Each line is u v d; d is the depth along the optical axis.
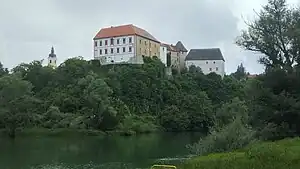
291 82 45.34
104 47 169.12
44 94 133.75
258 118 45.91
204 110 131.25
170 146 75.88
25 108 97.38
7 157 59.16
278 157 22.44
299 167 20.62
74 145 77.44
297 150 24.44
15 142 81.44
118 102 126.81
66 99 120.94
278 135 42.31
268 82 46.41
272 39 51.72
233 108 66.44
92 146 76.00
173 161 54.22
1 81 97.25
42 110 116.69
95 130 104.88
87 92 114.38
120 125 111.31
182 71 186.12
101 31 173.12
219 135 38.28
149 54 172.88
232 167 21.98
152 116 134.75
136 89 143.38
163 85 150.25
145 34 172.50
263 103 46.16
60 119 108.44
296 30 48.69
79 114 112.56
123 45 165.38
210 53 197.00
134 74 148.88
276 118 44.69
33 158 58.31
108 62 166.62
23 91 98.50
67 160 56.50
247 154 23.89
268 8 53.47
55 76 144.75
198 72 179.25
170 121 124.62
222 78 173.25
